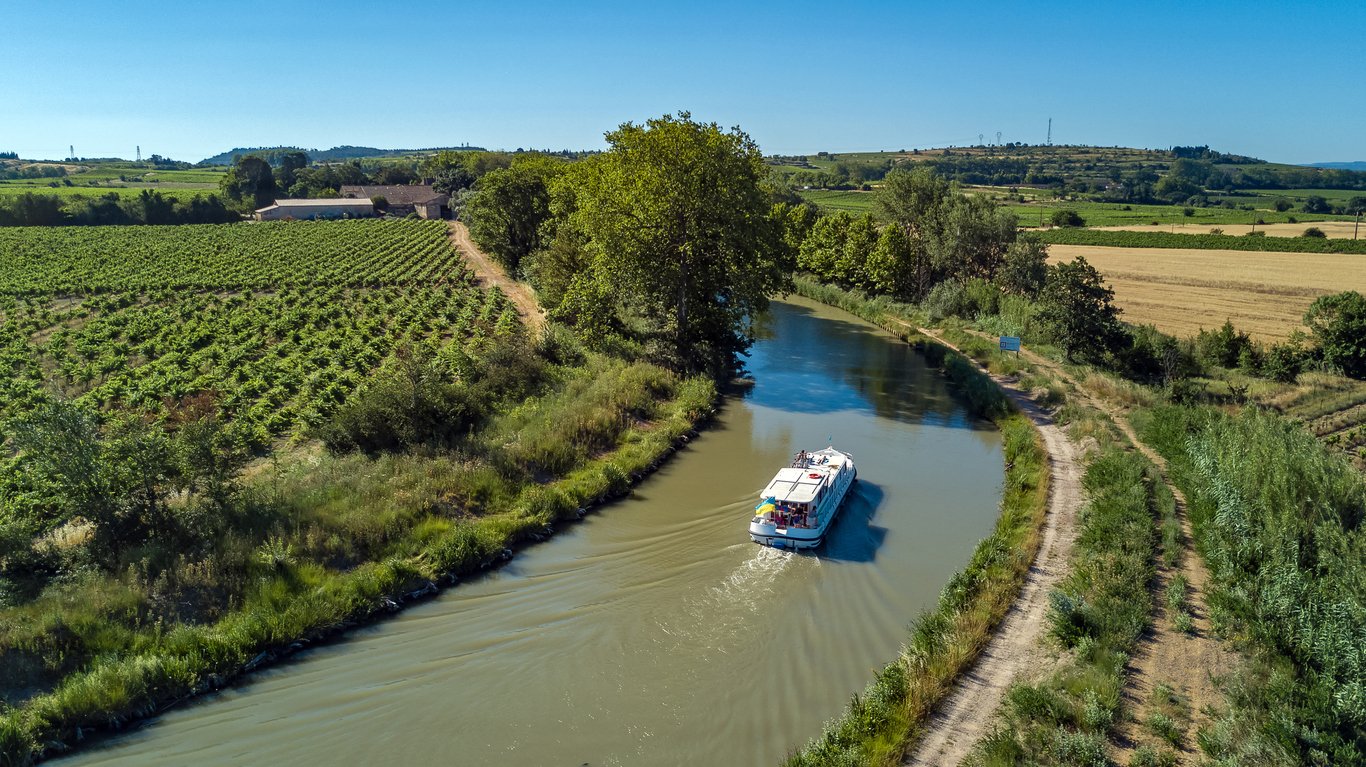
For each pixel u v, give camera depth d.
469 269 90.50
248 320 60.28
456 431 33.81
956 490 33.16
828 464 31.62
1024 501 30.50
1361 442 36.34
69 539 23.95
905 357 59.62
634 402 40.41
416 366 34.88
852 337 67.69
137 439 23.48
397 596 23.44
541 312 65.56
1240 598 21.30
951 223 78.56
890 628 22.36
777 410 45.00
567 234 60.84
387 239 115.62
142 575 21.28
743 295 50.84
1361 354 47.97
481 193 90.06
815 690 19.53
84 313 64.88
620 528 28.95
